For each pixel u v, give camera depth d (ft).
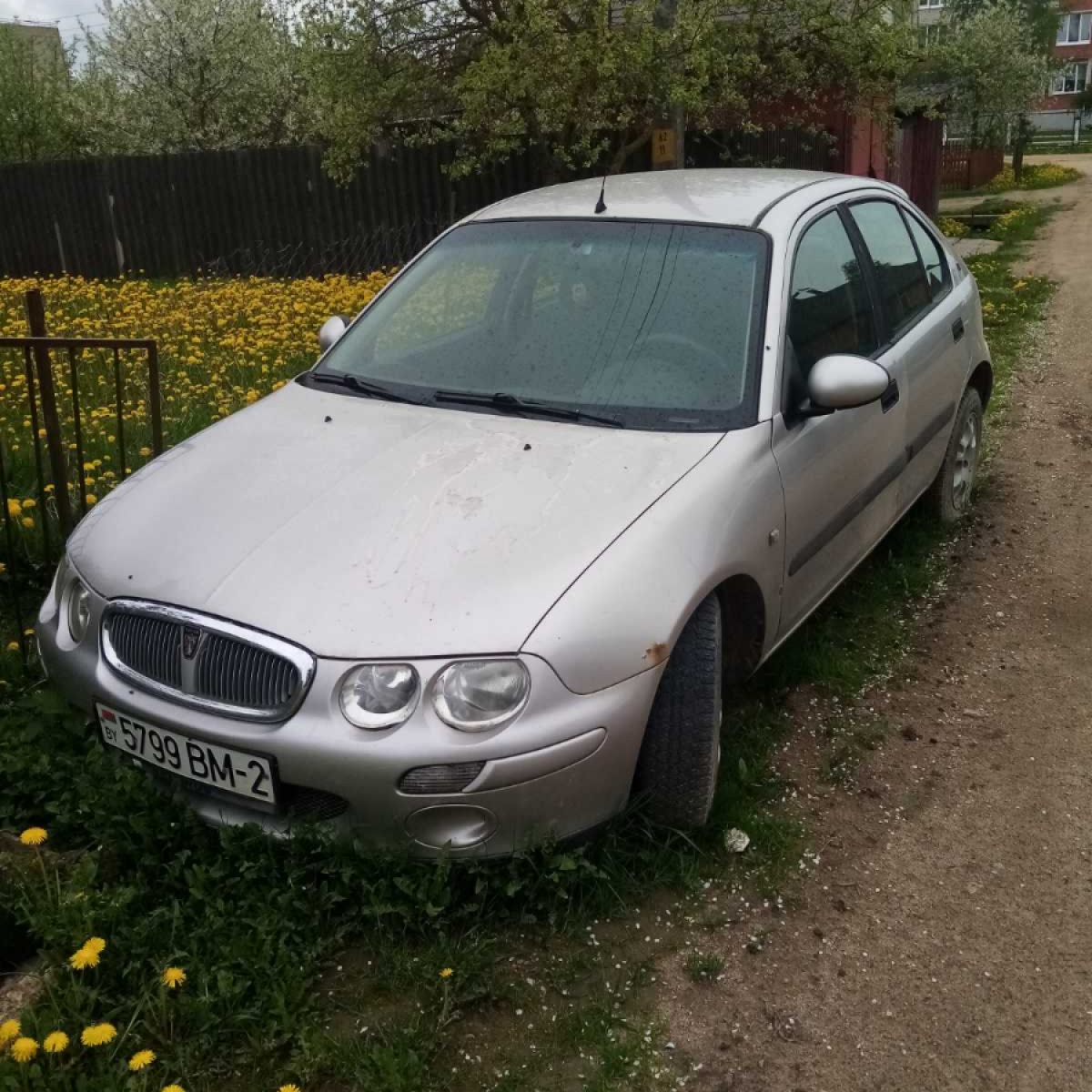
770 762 11.96
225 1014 8.16
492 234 13.60
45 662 10.64
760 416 11.06
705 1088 8.07
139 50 64.64
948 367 16.21
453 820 8.80
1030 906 10.00
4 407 22.29
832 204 13.93
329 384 12.82
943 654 14.46
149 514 10.46
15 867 9.25
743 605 11.05
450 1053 8.20
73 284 46.09
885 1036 8.58
